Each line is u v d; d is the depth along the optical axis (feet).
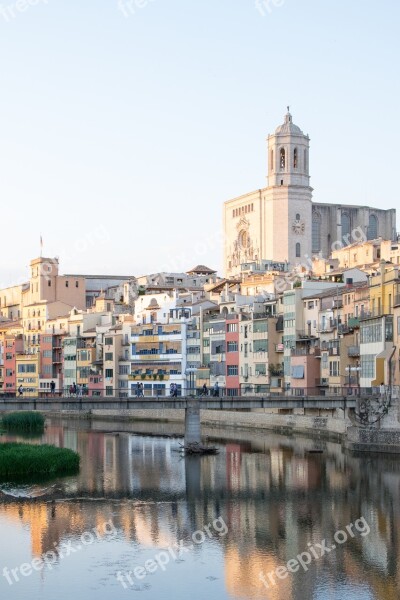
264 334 575.79
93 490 303.68
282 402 403.75
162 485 314.14
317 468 348.38
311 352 524.11
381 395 387.14
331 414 467.93
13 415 577.84
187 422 406.82
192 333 655.76
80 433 530.68
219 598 192.85
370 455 383.24
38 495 294.46
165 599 192.34
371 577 204.64
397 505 271.49
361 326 442.50
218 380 622.13
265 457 387.14
